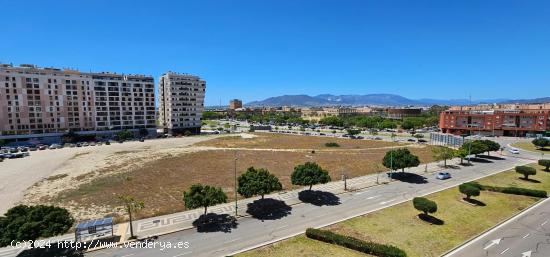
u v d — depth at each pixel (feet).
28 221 104.88
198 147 396.57
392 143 433.07
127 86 512.22
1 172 251.19
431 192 187.73
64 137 442.91
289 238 125.49
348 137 513.04
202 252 114.32
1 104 394.52
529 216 148.15
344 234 128.47
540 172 238.27
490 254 112.06
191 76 593.01
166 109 588.50
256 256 110.73
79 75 461.37
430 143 430.20
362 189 196.44
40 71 425.69
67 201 174.70
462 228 134.21
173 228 136.05
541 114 471.62
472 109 592.60
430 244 119.44
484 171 244.63
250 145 416.05
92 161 296.10
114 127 502.79
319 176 173.68
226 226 138.41
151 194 187.32
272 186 157.07
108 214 153.89
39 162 293.43
